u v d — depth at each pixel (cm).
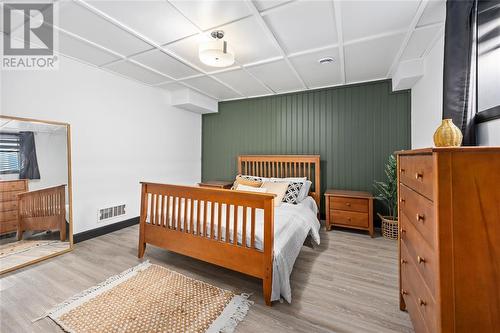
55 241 238
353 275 199
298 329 137
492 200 74
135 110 341
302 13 176
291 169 379
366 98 334
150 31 203
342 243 273
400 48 231
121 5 167
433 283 85
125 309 153
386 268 212
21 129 220
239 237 181
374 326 139
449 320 77
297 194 304
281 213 242
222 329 137
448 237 77
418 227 104
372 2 163
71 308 153
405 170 129
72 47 234
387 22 187
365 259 230
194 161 462
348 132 346
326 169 362
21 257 213
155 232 223
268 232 160
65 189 247
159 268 210
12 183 213
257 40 216
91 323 140
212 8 169
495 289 74
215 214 227
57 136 244
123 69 294
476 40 134
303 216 249
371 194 309
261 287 182
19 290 174
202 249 193
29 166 223
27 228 220
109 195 307
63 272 201
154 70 296
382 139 325
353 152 344
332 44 225
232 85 354
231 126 447
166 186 214
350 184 346
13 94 218
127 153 331
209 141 473
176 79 332
